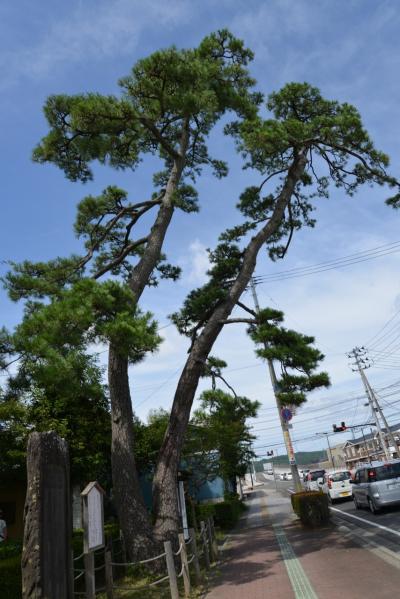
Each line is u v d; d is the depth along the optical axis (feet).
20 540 37.93
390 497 53.98
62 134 43.55
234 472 82.74
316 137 47.16
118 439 37.52
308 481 118.83
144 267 42.52
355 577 26.58
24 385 31.35
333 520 55.67
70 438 48.75
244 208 53.16
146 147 51.52
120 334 28.04
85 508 23.43
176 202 45.93
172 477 37.86
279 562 34.47
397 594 22.08
